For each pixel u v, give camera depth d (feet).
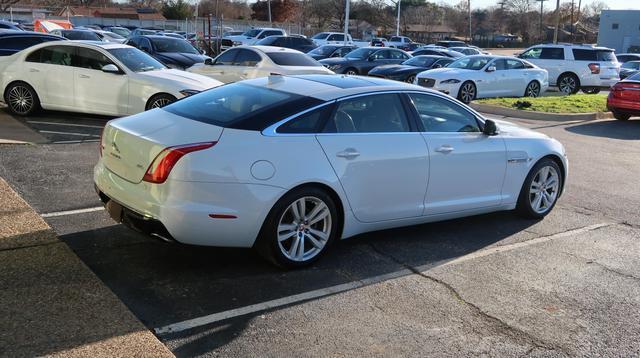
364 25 263.70
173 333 12.28
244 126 14.96
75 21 198.08
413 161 17.47
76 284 13.52
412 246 18.40
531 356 12.27
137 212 14.46
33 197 20.53
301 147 15.33
